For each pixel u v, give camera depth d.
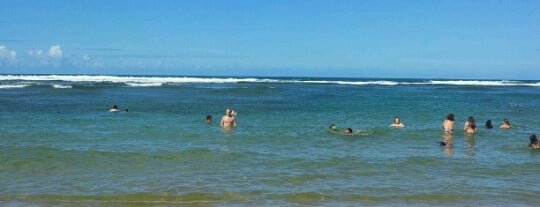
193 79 102.62
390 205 10.48
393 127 23.61
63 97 41.41
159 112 29.95
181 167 13.67
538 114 32.91
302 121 26.09
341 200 10.76
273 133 20.91
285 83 93.50
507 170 13.80
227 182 12.08
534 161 15.15
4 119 24.62
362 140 19.30
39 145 16.69
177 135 19.88
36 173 12.77
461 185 12.10
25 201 10.38
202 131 21.22
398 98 49.28
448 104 41.53
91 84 65.81
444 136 20.77
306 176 12.81
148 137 19.16
